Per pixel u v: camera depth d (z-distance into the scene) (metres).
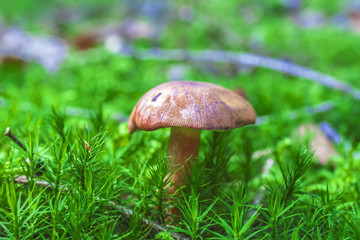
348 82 0.69
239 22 1.17
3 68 0.80
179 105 0.29
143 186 0.30
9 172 0.29
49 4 1.54
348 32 1.07
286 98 0.59
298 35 1.01
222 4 1.35
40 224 0.28
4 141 0.34
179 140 0.31
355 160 0.36
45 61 0.86
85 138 0.30
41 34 1.15
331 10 1.36
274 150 0.38
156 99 0.29
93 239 0.27
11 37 0.89
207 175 0.30
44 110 0.50
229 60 0.76
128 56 0.85
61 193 0.29
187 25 1.08
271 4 1.38
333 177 0.36
